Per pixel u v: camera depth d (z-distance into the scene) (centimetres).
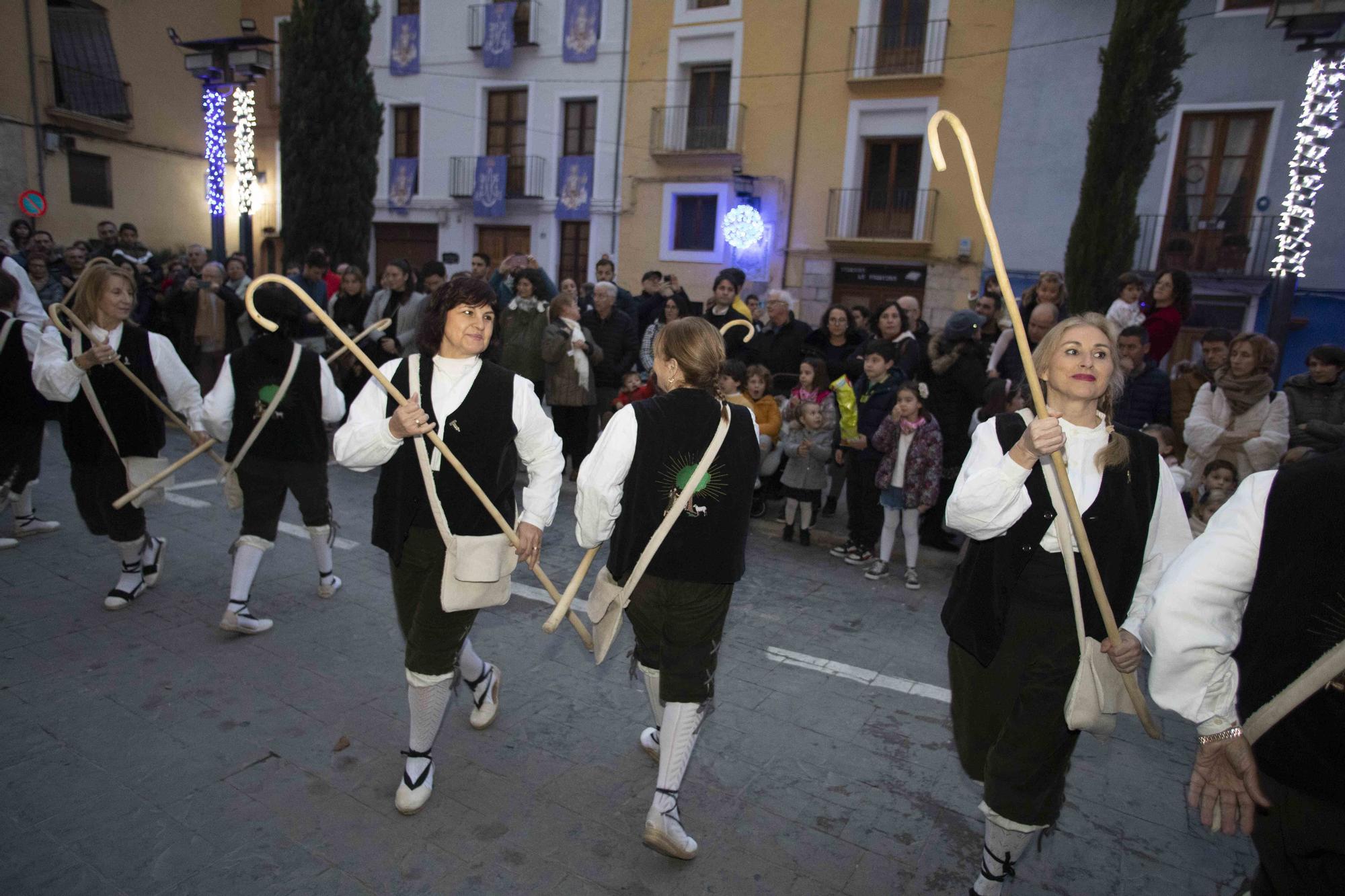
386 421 258
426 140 1962
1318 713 149
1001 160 1462
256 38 1121
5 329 462
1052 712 209
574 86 1806
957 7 1464
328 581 450
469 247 1955
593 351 714
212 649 386
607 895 243
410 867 250
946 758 327
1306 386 526
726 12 1650
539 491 278
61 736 309
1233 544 160
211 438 424
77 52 1697
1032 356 224
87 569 474
